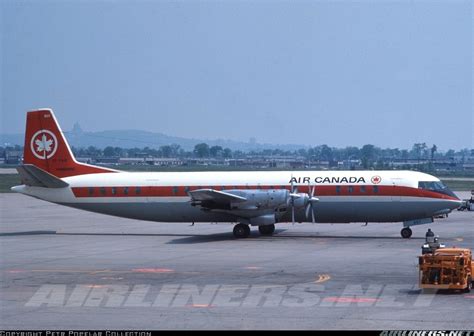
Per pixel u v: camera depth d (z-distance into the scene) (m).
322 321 30.31
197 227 83.31
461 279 35.88
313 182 68.06
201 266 47.31
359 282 40.00
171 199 71.25
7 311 32.84
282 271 44.53
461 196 143.62
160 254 54.56
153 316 31.64
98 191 72.94
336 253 54.06
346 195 67.12
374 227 81.25
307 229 78.25
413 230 76.75
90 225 86.62
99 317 31.52
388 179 66.94
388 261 49.00
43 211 116.00
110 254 54.88
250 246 59.91
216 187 70.12
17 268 47.03
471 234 71.12
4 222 91.94
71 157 75.31
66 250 58.03
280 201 66.06
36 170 71.94
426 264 36.50
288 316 31.38
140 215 72.38
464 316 31.08
